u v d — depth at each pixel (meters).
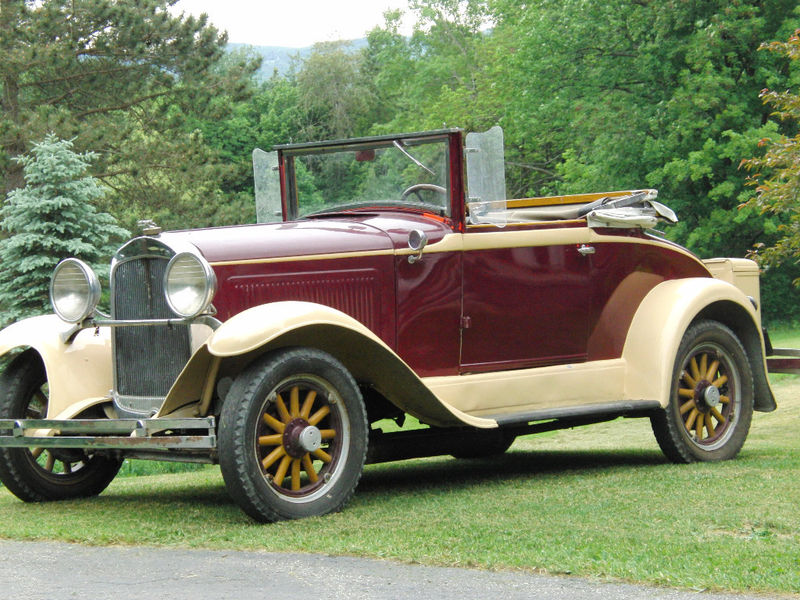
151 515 4.74
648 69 23.45
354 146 5.84
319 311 4.48
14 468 5.31
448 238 5.32
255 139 50.22
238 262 4.80
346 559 3.58
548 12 25.53
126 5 21.77
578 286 5.79
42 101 21.55
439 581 3.21
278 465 4.50
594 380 5.84
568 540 3.72
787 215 22.61
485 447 6.98
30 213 12.61
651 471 5.67
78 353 5.18
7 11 20.58
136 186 21.58
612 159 23.77
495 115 34.00
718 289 6.15
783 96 8.86
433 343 5.30
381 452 5.34
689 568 3.24
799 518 4.08
